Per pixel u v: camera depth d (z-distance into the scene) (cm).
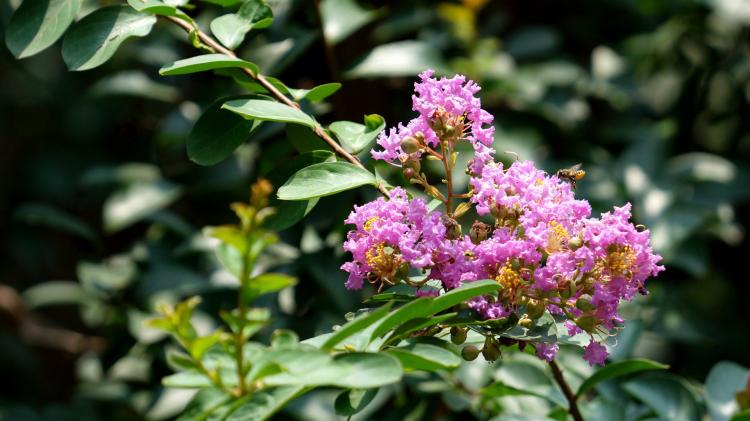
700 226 149
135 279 137
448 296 93
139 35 101
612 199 148
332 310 125
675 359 165
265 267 125
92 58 100
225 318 88
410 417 125
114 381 147
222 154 101
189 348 88
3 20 133
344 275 123
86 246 156
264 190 87
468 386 122
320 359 89
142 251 137
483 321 96
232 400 89
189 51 142
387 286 105
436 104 99
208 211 136
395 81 135
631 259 96
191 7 103
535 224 97
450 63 147
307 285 126
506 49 161
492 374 115
